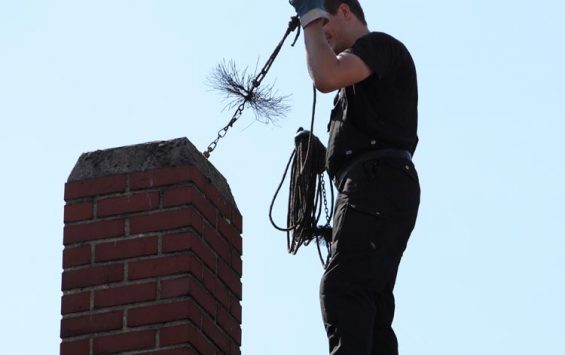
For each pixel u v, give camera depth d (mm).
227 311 22047
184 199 21500
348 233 20047
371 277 19812
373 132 20625
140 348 20797
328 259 20750
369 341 19516
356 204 20172
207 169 22328
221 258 22125
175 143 22000
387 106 20703
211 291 21609
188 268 21078
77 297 21359
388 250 20062
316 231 22500
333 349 19578
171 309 20906
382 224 20094
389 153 20609
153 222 21484
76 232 21750
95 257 21516
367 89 20719
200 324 21125
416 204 20594
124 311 21078
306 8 20422
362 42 20625
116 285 21281
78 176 22109
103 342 20984
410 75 20969
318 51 20156
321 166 22688
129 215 21641
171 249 21250
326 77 20031
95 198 21891
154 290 21078
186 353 20609
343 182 20625
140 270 21250
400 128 20734
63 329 21203
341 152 20719
